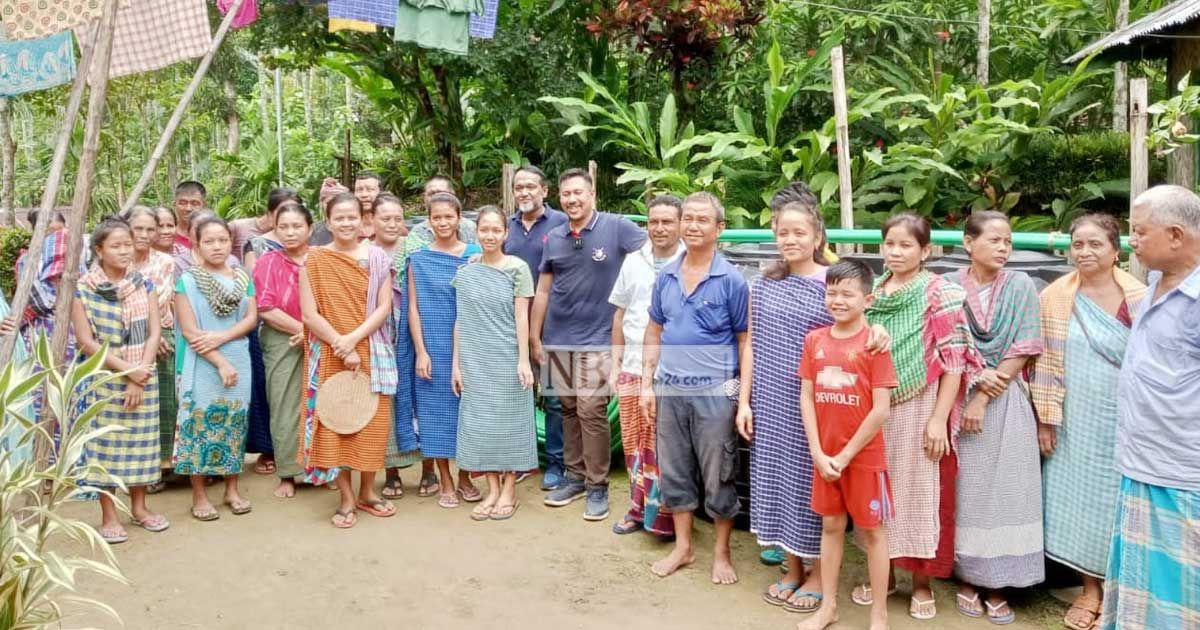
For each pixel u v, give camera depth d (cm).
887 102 648
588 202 378
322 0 527
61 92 1026
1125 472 235
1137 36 561
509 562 336
